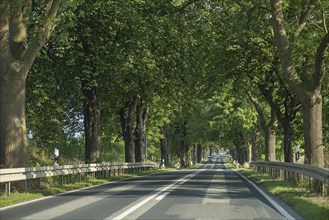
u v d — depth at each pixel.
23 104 18.95
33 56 18.98
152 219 11.22
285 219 11.38
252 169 44.69
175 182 24.47
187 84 33.69
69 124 41.50
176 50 31.02
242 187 21.27
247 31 27.11
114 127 48.97
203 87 32.88
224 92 35.47
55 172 20.52
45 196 17.06
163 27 29.91
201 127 64.25
